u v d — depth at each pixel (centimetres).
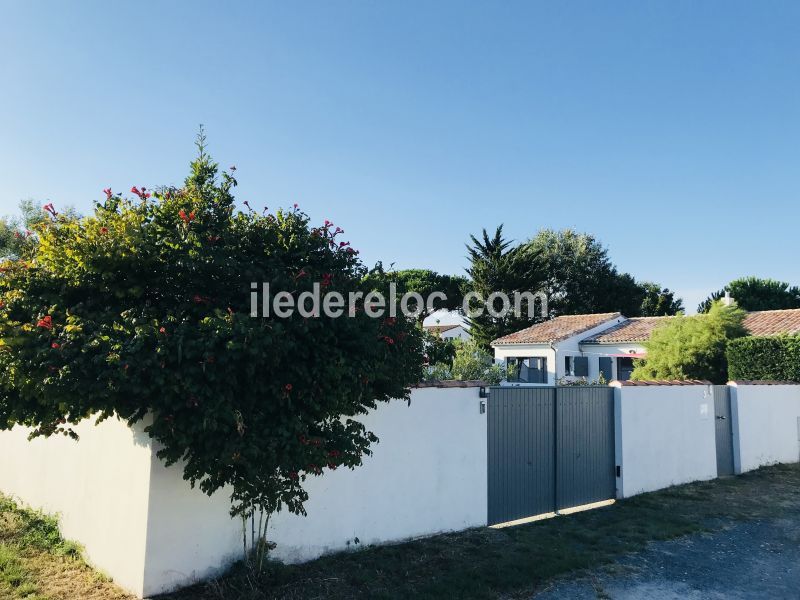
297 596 549
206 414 444
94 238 509
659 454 1098
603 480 1002
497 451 846
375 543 698
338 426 566
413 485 740
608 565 672
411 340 627
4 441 912
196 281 529
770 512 931
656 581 630
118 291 514
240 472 515
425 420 757
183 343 445
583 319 3294
